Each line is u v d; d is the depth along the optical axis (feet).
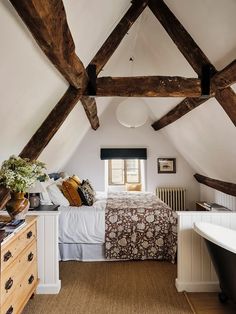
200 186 21.17
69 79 7.68
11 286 6.14
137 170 21.71
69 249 11.90
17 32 4.63
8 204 7.35
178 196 20.76
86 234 11.75
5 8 3.99
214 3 6.88
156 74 13.53
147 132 21.03
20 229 6.79
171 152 21.15
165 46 10.77
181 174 21.24
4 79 5.44
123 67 14.29
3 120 6.57
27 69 5.86
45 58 6.13
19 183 7.06
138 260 11.96
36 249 8.61
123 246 11.87
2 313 5.65
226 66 8.23
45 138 9.01
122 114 11.37
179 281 9.31
